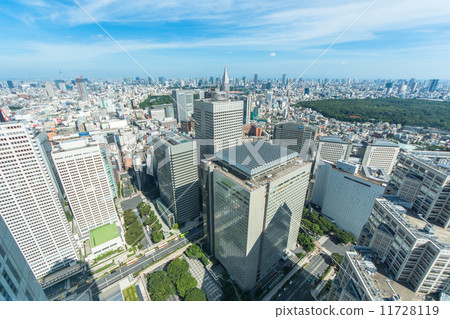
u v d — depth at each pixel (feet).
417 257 217.36
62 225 508.12
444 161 279.69
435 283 209.56
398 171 337.11
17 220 447.83
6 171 413.80
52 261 511.81
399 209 267.18
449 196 245.45
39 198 464.24
